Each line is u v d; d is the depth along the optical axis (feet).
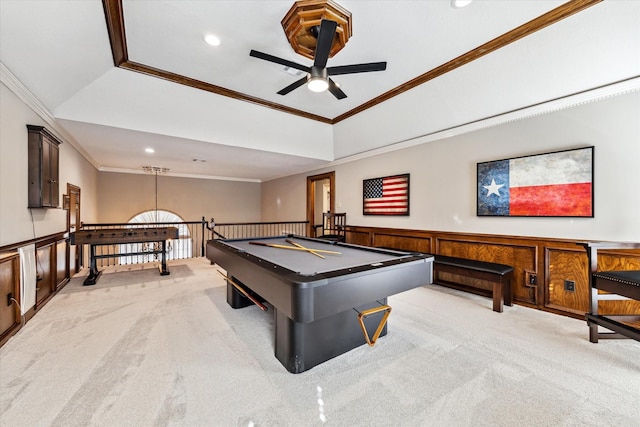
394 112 13.74
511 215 10.64
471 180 11.96
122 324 8.45
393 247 15.51
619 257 8.37
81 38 7.87
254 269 6.44
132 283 13.15
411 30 8.38
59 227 12.32
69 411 4.80
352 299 5.39
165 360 6.45
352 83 11.85
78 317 8.98
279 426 4.53
